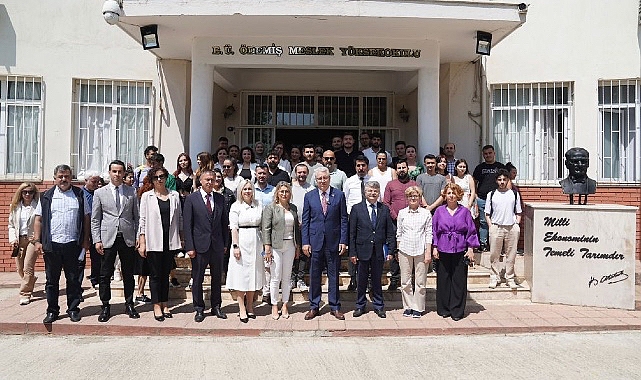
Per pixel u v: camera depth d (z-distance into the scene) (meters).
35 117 10.49
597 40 10.47
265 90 11.79
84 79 10.58
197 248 6.75
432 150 9.34
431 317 6.98
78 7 10.52
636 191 10.23
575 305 7.49
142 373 5.12
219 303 7.00
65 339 6.28
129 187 6.88
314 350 5.85
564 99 10.73
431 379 4.97
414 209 7.07
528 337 6.35
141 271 6.97
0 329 6.47
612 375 5.07
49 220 6.55
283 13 7.96
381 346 6.01
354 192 8.02
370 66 9.20
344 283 8.10
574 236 7.50
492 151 9.55
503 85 10.97
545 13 10.70
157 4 7.99
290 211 7.02
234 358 5.57
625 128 10.43
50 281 6.57
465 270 6.93
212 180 6.88
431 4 8.10
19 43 10.39
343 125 11.92
